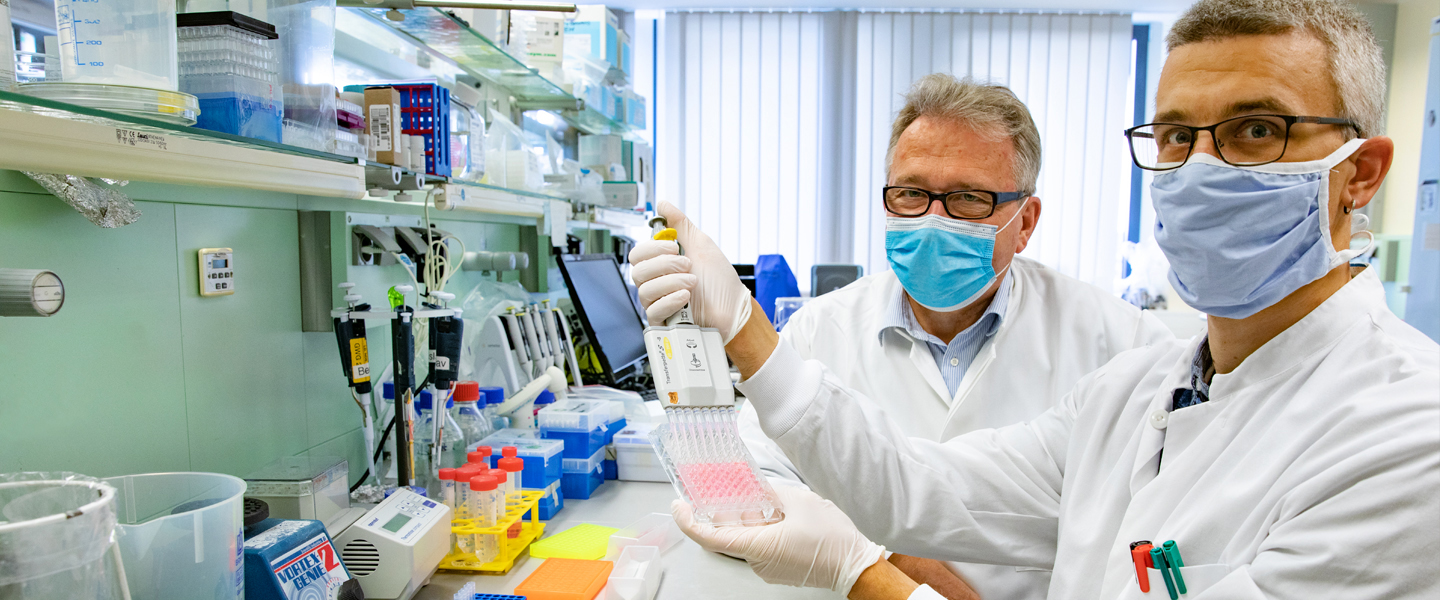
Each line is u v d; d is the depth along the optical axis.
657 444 1.00
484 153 1.87
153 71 0.78
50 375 0.98
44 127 0.65
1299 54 0.77
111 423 1.07
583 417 1.68
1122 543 0.89
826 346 1.69
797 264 4.90
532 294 2.64
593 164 3.19
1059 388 1.54
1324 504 0.68
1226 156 0.80
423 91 1.39
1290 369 0.81
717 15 4.80
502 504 1.30
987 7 4.78
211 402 1.25
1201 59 0.81
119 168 0.73
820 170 4.87
